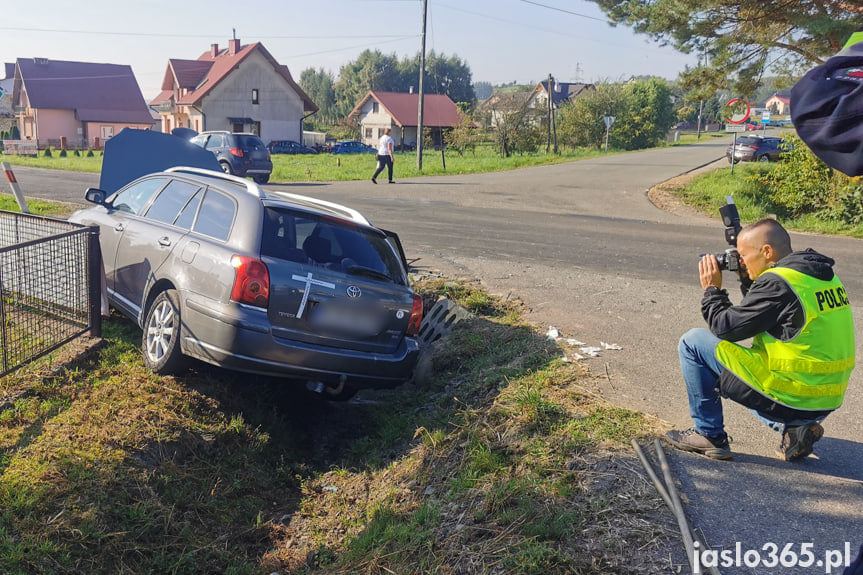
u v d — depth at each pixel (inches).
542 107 2094.0
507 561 126.6
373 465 193.8
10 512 144.6
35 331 228.2
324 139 2901.1
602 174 1101.7
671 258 424.8
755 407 141.6
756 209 709.9
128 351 240.7
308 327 197.9
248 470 190.4
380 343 212.8
